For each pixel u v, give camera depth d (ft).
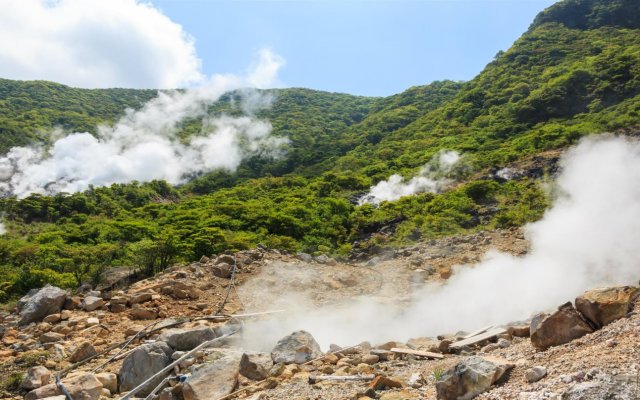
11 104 469.16
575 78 219.20
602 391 10.14
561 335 15.99
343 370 18.57
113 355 22.94
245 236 101.86
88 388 18.21
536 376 12.96
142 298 30.91
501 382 13.56
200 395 17.25
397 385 15.79
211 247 85.40
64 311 29.30
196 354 21.13
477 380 13.12
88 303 30.12
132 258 67.51
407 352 20.42
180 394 18.03
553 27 328.90
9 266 94.73
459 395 13.12
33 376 19.88
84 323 27.27
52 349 23.90
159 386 18.70
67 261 71.61
